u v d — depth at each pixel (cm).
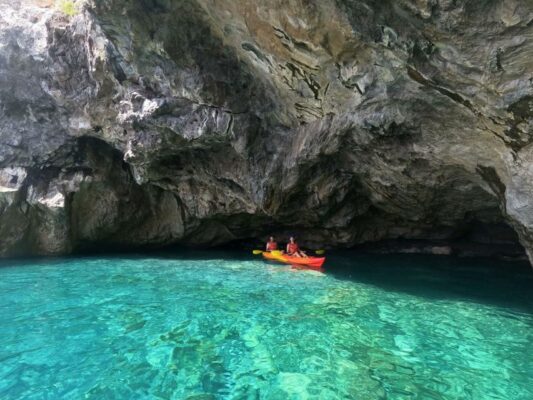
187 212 1600
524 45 496
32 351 580
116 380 498
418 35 566
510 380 500
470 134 727
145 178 1390
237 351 585
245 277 1070
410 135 848
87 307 789
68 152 1404
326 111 924
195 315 741
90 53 1094
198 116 1089
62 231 1408
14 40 1186
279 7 649
